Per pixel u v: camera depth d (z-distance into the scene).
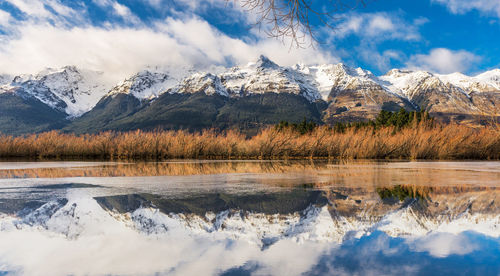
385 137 38.69
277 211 8.76
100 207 9.14
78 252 5.63
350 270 4.75
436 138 36.47
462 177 16.39
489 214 8.30
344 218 7.95
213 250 5.73
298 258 5.29
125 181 14.74
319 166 24.44
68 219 7.88
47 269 4.87
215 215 8.30
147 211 8.70
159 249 5.77
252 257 5.36
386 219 7.86
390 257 5.31
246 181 14.83
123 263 5.13
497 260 5.11
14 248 5.85
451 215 8.18
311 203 9.73
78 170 20.28
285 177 16.45
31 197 10.58
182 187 12.82
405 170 20.67
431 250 5.60
